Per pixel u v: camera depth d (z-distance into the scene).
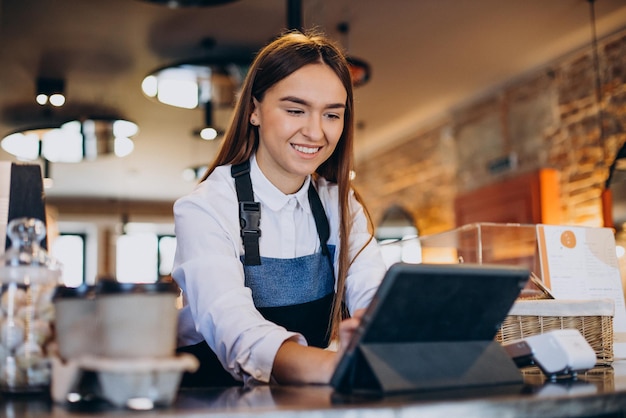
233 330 1.37
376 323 1.08
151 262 10.99
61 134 5.38
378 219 7.67
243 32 4.61
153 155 7.42
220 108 5.06
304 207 1.74
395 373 1.08
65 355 1.04
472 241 1.95
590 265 1.99
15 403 1.01
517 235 1.98
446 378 1.12
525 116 5.65
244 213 1.65
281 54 1.59
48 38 4.57
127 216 10.16
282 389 1.19
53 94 5.20
